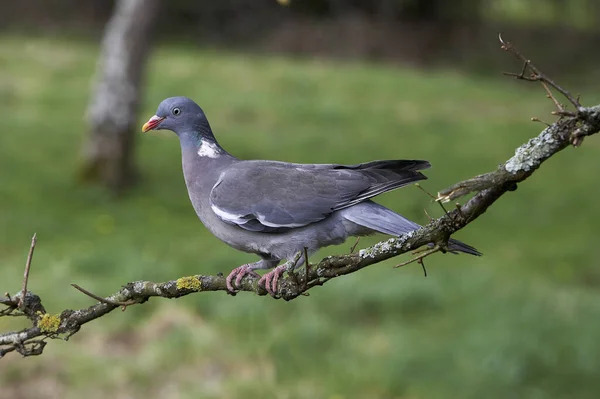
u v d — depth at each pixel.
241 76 30.22
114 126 17.89
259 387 9.98
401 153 21.91
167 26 41.03
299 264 6.36
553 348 10.94
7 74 27.59
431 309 12.10
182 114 6.80
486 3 43.22
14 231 14.96
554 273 14.45
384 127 24.59
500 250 15.70
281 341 10.88
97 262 13.15
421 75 33.62
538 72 3.94
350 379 10.20
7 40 34.62
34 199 16.84
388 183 6.12
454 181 19.77
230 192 6.45
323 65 34.66
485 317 11.77
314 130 23.78
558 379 10.37
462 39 40.34
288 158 20.88
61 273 12.71
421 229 4.38
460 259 14.76
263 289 5.27
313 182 6.26
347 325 11.59
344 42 39.28
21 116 23.02
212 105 25.67
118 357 10.64
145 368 10.41
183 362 10.55
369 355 10.75
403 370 10.39
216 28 41.31
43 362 10.47
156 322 11.34
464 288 12.85
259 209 6.29
